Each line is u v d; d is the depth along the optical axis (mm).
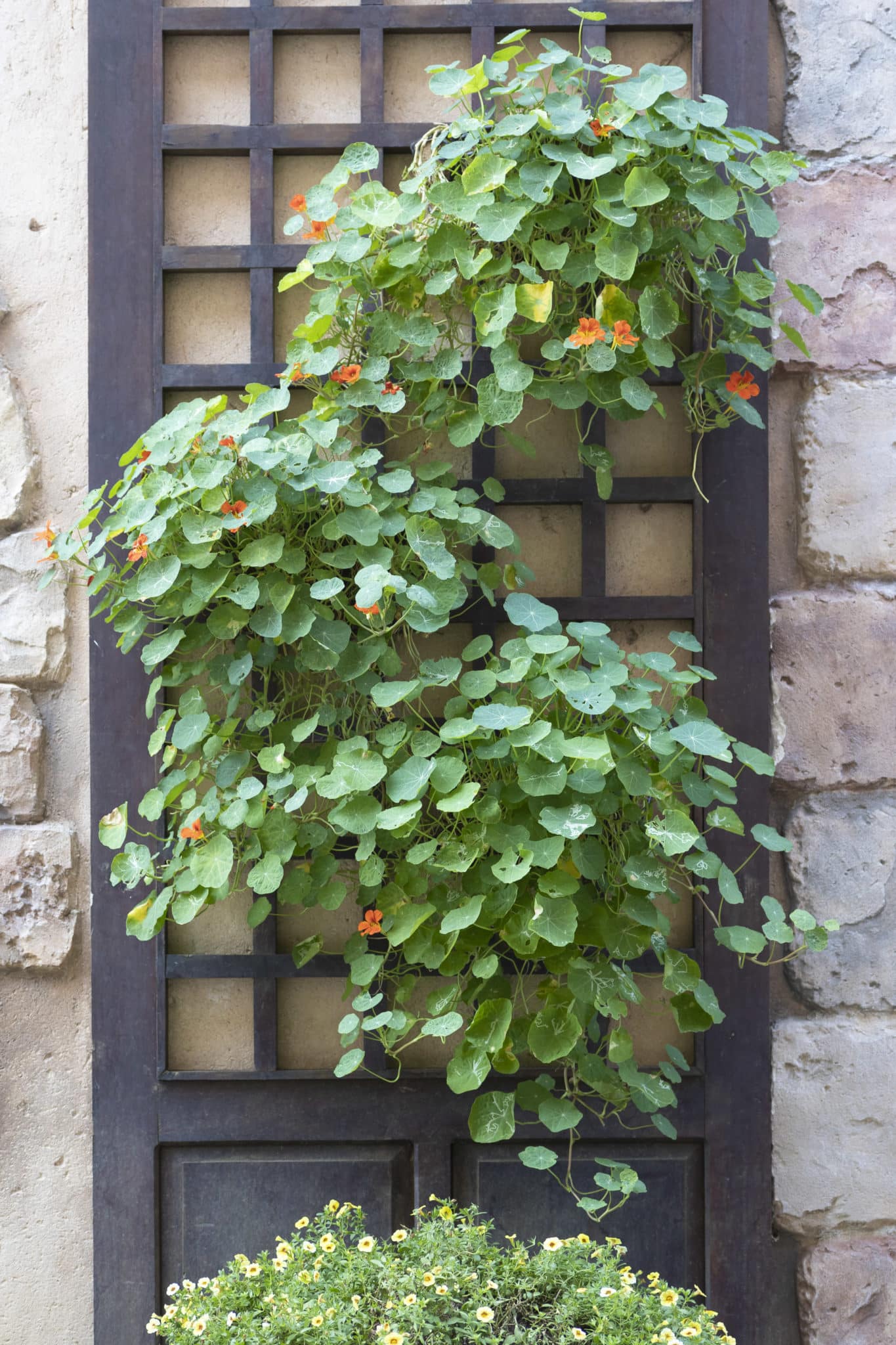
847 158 1988
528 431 2000
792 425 2020
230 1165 1975
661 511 2012
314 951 1888
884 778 1985
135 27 1982
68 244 2023
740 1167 1940
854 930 1975
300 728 1781
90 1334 1981
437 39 2012
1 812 2004
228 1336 1543
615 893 1773
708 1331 1569
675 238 1762
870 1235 1969
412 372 1806
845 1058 1964
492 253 1773
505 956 1857
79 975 2016
